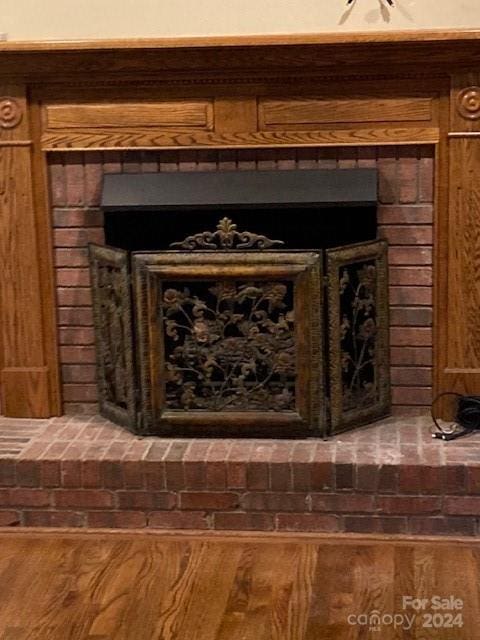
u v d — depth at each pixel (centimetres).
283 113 300
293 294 290
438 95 295
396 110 297
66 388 327
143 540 291
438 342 310
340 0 297
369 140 299
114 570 274
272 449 295
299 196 300
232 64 294
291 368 295
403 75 293
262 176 304
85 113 306
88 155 312
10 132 308
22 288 317
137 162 311
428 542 284
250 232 307
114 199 306
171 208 304
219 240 297
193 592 261
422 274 309
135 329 299
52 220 316
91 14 305
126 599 259
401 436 302
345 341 299
